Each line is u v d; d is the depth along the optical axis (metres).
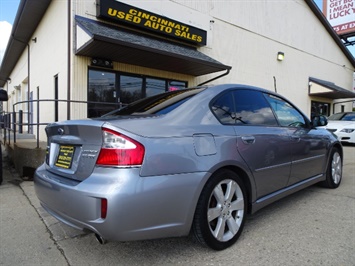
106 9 7.32
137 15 7.90
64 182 2.20
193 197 2.20
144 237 2.00
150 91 8.84
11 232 2.91
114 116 2.63
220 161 2.39
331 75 18.45
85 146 2.16
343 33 20.89
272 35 13.57
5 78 21.48
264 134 2.96
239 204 2.63
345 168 6.22
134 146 1.98
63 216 2.17
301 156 3.57
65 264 2.30
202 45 9.89
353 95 16.41
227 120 2.71
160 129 2.17
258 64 12.82
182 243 2.62
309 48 16.20
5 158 7.58
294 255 2.38
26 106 13.88
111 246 2.59
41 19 10.38
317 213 3.37
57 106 8.26
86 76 7.38
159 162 2.05
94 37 5.87
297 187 3.56
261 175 2.88
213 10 10.64
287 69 14.56
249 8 12.29
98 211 1.92
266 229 2.92
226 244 2.49
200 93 2.70
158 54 7.16
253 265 2.23
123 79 8.20
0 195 4.19
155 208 2.00
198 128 2.39
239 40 11.83
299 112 3.89
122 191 1.88
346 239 2.67
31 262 2.33
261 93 3.33
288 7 14.52
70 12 7.19
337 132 10.57
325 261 2.28
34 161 5.23
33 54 12.06
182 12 9.44
